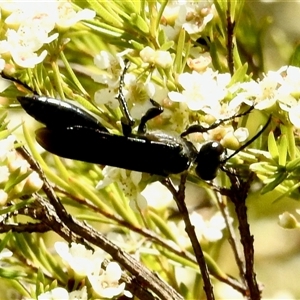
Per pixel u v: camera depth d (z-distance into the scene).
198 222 0.19
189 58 0.16
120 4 0.16
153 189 0.18
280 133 0.16
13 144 0.15
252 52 0.17
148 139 0.16
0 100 0.16
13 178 0.14
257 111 0.17
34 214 0.15
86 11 0.15
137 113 0.16
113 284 0.15
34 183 0.15
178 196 0.16
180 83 0.15
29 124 0.19
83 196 0.17
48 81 0.16
